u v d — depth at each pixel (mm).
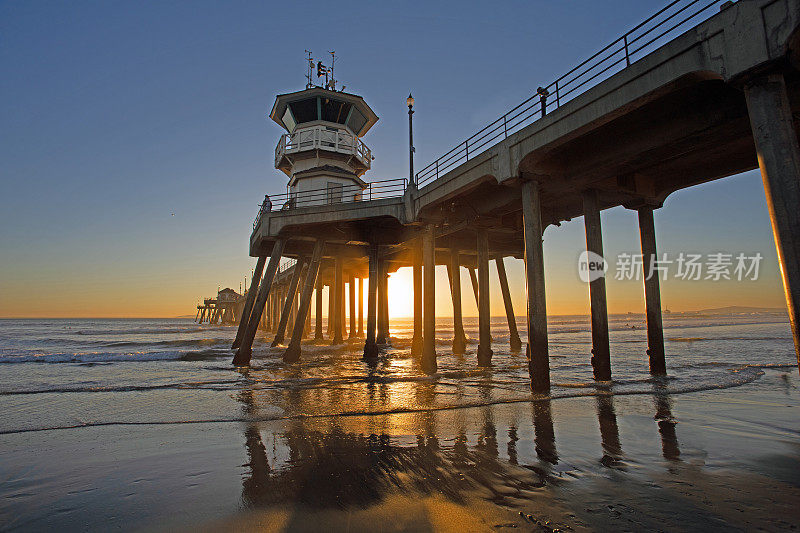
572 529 5148
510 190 17547
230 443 9188
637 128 12914
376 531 5262
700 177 15742
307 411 12180
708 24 8922
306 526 5461
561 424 10227
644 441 8812
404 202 20953
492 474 7059
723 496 6094
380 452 8352
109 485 6984
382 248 30328
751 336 45938
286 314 33312
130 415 11984
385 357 28094
